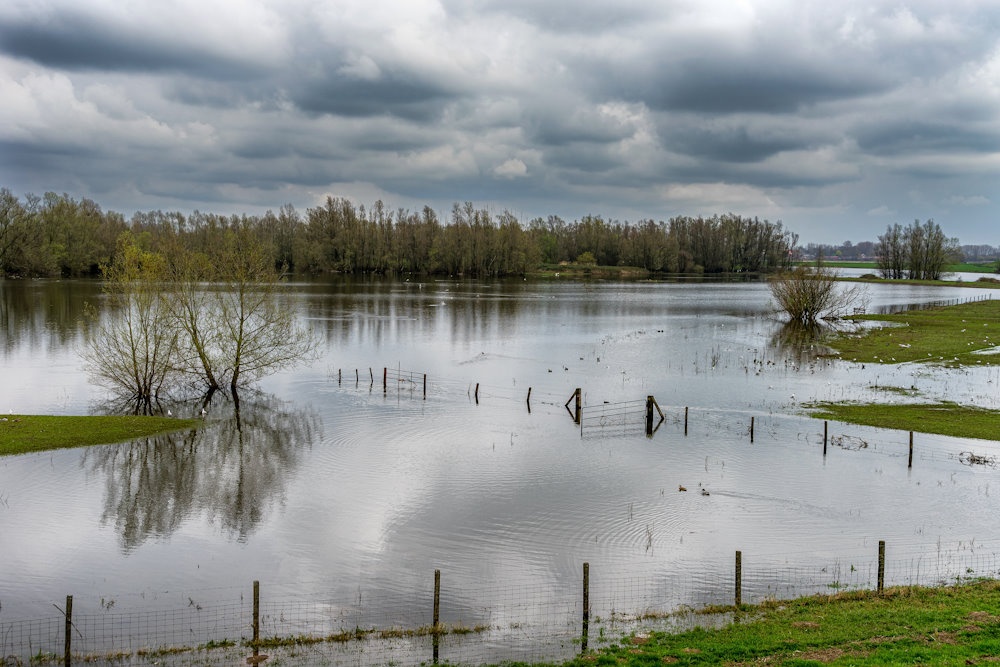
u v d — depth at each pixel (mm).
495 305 131000
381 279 197750
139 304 55406
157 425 47344
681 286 191250
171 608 24188
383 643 21609
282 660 20656
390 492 35469
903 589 24031
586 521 31719
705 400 55406
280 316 61625
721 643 20141
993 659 17375
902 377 63781
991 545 28922
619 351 79812
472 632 22266
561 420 49688
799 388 59594
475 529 30891
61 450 41531
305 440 44719
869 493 35000
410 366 70500
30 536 30047
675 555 28219
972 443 43062
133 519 31984
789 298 110500
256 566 27516
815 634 20250
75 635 22297
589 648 20734
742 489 35656
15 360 68438
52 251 161125
